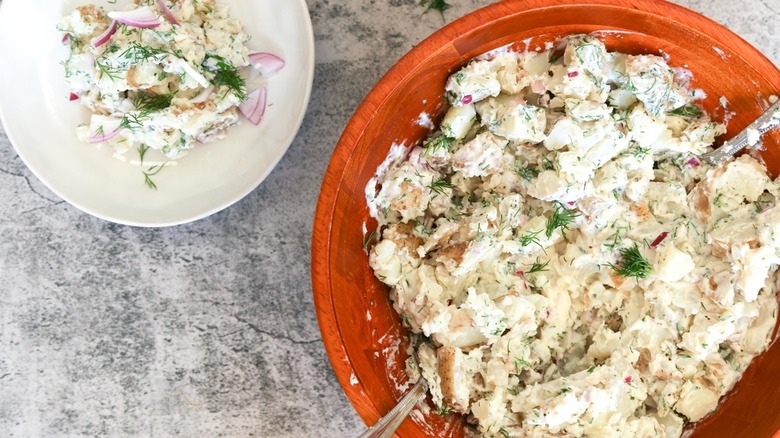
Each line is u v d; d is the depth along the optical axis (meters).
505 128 0.64
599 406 0.63
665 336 0.65
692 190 0.66
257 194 0.76
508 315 0.64
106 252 0.76
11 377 0.76
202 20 0.74
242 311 0.76
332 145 0.75
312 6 0.75
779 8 0.73
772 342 0.65
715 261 0.65
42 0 0.74
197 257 0.76
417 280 0.66
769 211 0.63
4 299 0.76
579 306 0.66
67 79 0.74
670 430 0.65
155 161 0.75
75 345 0.76
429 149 0.67
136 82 0.73
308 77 0.72
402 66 0.62
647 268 0.65
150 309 0.76
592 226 0.65
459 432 0.67
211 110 0.73
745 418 0.64
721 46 0.62
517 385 0.65
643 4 0.61
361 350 0.65
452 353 0.64
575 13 0.62
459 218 0.67
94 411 0.76
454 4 0.75
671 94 0.65
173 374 0.76
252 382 0.75
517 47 0.65
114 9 0.75
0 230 0.76
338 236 0.63
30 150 0.74
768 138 0.64
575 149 0.65
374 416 0.64
